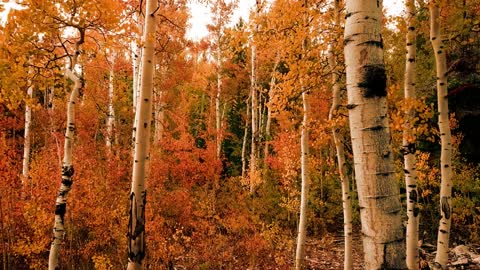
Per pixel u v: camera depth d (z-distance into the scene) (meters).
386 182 2.03
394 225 2.00
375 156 2.05
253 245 10.48
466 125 14.76
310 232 14.57
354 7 2.17
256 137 18.11
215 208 14.16
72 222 9.31
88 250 9.04
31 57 6.16
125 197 10.52
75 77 6.24
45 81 6.27
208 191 15.13
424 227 13.59
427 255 10.92
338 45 5.98
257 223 12.83
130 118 17.31
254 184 14.88
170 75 14.82
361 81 2.10
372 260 2.01
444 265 5.12
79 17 5.88
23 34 5.62
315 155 15.61
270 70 18.11
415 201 5.11
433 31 5.32
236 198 15.10
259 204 13.85
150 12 5.03
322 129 6.62
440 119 5.29
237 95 23.05
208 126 18.36
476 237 11.94
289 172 13.05
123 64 15.14
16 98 6.00
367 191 2.05
